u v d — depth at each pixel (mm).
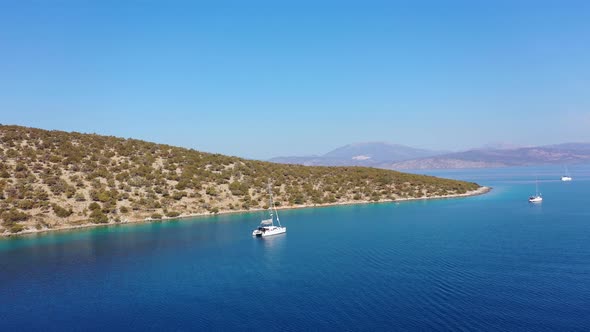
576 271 67375
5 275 74750
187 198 141625
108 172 139875
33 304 61531
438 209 146500
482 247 84750
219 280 70250
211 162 170500
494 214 131000
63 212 116625
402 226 112875
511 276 65938
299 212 144500
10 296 64688
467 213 134875
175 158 165500
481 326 49594
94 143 157875
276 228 107000
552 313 52281
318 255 83875
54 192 122688
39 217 113312
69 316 57188
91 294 64875
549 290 59562
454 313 53250
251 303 59594
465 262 74125
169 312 57594
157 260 83125
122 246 95250
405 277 67438
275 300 60344
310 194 165625
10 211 110625
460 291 60250
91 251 90875
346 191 175750
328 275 70500
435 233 101188
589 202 158125
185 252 89375
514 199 175625
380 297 59500
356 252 84750
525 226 107438
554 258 75000
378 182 190375
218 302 60438
